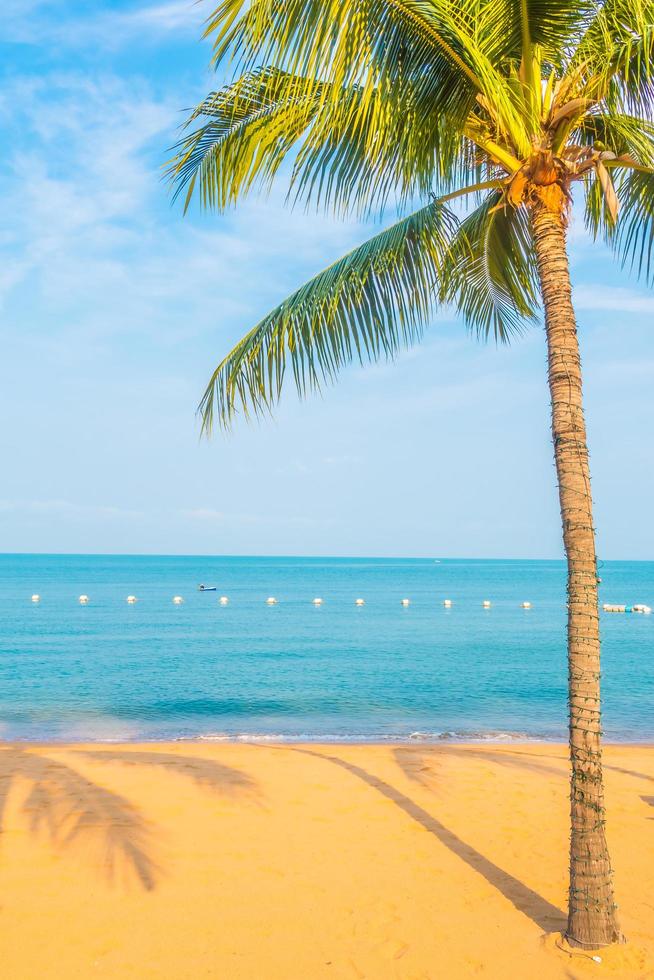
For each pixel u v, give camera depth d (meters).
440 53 4.09
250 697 17.88
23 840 6.23
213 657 26.16
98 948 4.43
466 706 16.80
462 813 7.35
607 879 4.27
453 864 5.90
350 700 17.52
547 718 15.41
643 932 4.58
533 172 4.28
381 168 4.64
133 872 5.61
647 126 4.95
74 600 62.53
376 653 27.48
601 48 4.42
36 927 4.68
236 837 6.46
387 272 5.23
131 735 13.37
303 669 23.05
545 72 4.97
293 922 4.80
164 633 35.44
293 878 5.56
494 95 4.08
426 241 5.26
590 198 5.96
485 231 6.40
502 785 8.51
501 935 4.58
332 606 57.22
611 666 24.28
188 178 5.54
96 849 6.07
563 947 4.26
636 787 8.46
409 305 5.38
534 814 7.35
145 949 4.42
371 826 6.87
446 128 4.62
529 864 5.91
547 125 4.34
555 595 74.19
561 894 5.28
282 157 5.25
